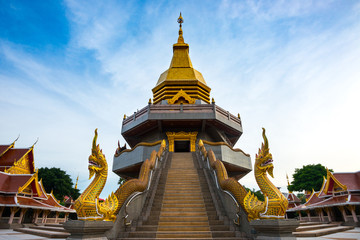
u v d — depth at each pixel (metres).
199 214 9.89
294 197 29.50
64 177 40.62
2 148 22.33
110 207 7.90
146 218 9.58
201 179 13.74
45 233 11.48
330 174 19.88
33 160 22.81
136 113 29.61
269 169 7.75
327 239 9.55
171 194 11.77
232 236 8.23
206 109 27.73
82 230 6.69
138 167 26.97
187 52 39.81
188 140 28.42
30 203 18.03
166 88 33.47
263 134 8.23
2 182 17.59
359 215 17.73
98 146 8.16
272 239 6.79
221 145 25.50
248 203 8.06
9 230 15.24
